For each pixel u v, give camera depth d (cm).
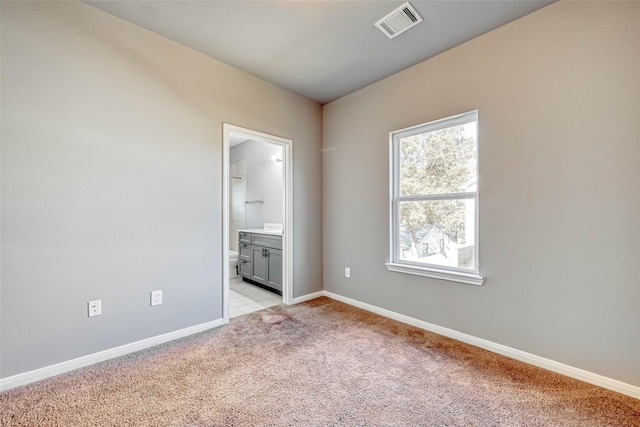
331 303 332
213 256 259
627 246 163
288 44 235
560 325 186
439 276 246
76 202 189
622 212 164
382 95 293
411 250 275
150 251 222
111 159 203
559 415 148
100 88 198
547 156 190
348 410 151
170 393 164
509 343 208
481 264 222
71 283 188
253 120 288
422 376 183
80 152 190
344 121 333
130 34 211
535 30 194
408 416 147
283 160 331
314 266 353
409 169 277
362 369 191
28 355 173
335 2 187
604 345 171
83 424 140
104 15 199
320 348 221
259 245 400
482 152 221
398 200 286
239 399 160
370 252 305
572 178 181
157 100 225
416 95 264
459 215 241
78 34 189
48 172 179
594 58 172
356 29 214
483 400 159
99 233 198
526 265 200
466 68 230
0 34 163
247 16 201
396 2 187
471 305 228
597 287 173
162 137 228
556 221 187
